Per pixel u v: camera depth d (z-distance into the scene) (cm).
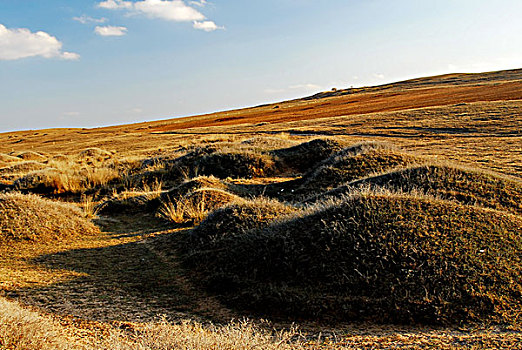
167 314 603
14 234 1016
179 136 4988
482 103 3947
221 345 416
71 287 706
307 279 661
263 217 960
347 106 6850
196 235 966
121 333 503
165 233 1109
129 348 431
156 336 441
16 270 793
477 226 711
